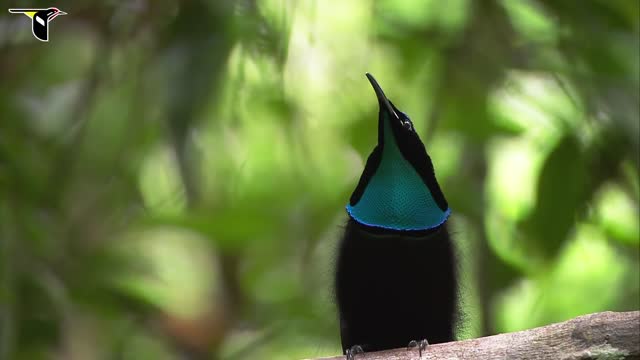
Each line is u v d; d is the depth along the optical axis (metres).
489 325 13.14
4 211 11.59
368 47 14.77
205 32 10.94
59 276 12.34
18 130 12.25
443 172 14.02
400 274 9.83
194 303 15.57
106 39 12.18
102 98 13.25
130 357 14.74
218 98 11.60
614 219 13.78
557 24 12.34
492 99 13.73
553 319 14.63
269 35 11.58
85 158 13.39
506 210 14.84
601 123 11.89
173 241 15.94
